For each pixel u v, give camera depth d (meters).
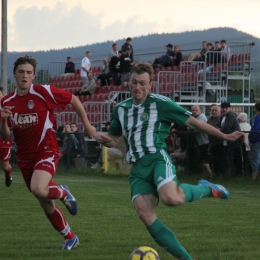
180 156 26.80
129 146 9.97
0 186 23.97
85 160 30.86
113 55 45.16
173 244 9.45
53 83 56.22
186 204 18.28
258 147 24.14
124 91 39.16
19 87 11.42
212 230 13.53
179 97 41.91
